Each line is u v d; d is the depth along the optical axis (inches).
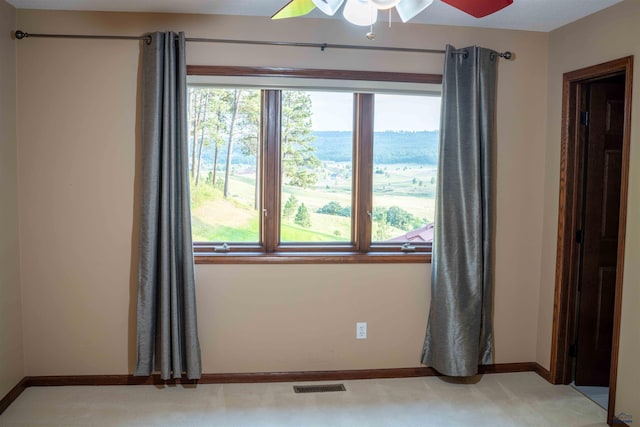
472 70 126.0
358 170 133.9
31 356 126.7
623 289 107.7
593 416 115.9
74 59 122.2
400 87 130.3
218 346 130.4
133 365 128.8
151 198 119.7
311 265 131.8
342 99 132.9
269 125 130.0
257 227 133.6
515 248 138.4
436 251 129.0
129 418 112.0
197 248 131.3
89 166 124.6
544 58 135.9
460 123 126.9
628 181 106.6
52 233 125.1
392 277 134.8
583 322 131.3
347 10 78.8
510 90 135.0
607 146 129.3
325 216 135.3
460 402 122.3
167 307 121.1
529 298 140.0
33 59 121.3
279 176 132.2
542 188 138.3
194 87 125.5
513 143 136.3
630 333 105.9
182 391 125.8
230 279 129.6
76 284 126.6
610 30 112.8
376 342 135.5
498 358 140.0
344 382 133.0
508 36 133.6
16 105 121.6
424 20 127.0
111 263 126.8
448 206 127.3
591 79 122.4
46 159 123.6
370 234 136.1
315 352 133.6
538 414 116.6
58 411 114.5
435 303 129.9
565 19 123.5
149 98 119.1
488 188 129.3
